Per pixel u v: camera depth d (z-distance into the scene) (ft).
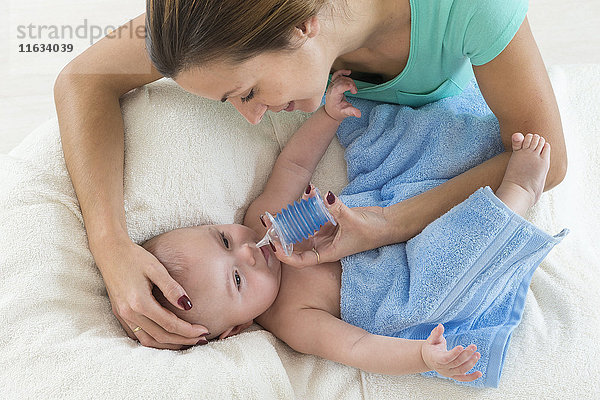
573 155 5.57
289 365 4.74
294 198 5.31
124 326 4.57
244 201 5.29
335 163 5.53
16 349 4.18
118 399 3.99
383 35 4.51
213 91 3.67
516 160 4.48
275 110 3.97
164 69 3.62
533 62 4.37
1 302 4.36
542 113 4.48
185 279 4.57
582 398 4.32
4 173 4.86
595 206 5.42
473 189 4.71
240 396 4.16
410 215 4.76
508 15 4.18
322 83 3.91
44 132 5.09
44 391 4.01
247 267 4.70
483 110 5.34
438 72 4.88
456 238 4.40
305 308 4.85
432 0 4.27
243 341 4.54
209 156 5.04
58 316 4.39
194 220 4.99
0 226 4.62
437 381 4.49
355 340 4.57
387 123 5.36
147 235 4.90
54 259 4.56
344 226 4.66
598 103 5.81
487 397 4.39
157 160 4.89
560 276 4.87
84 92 4.81
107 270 4.40
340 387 4.58
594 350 4.45
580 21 7.89
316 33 3.64
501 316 4.74
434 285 4.47
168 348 4.48
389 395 4.49
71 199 4.78
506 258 4.34
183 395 4.03
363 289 4.78
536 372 4.42
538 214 5.02
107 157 4.69
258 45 3.45
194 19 3.34
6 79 8.18
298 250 4.92
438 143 5.07
